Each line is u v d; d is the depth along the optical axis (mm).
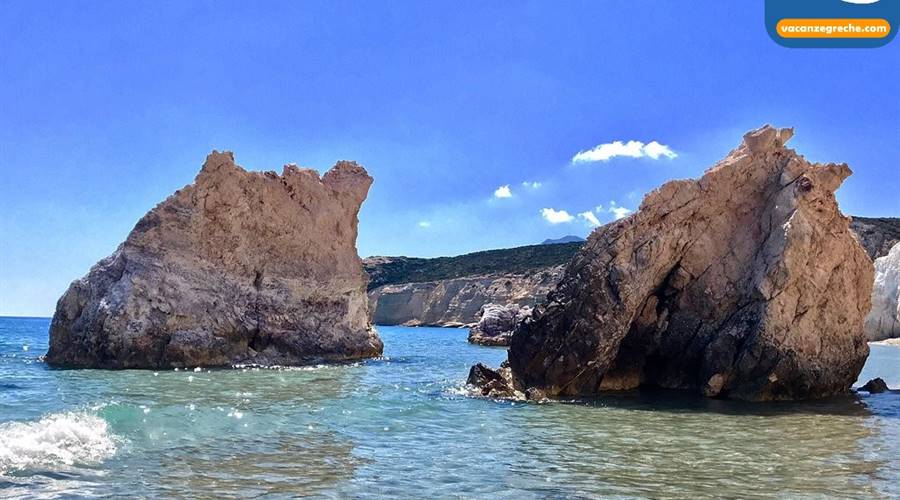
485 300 100438
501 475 9805
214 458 10352
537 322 19484
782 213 18938
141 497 8227
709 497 8766
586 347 18859
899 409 16922
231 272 27875
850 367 19516
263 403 16328
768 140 19781
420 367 28703
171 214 26562
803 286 18578
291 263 29875
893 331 59156
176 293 25906
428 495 8727
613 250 19422
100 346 24641
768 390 18203
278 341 28797
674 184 20031
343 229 32406
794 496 8859
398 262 139375
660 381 21125
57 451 10141
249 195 28578
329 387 20234
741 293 19547
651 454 11383
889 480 9719
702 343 20078
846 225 19703
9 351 33156
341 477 9500
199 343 25781
